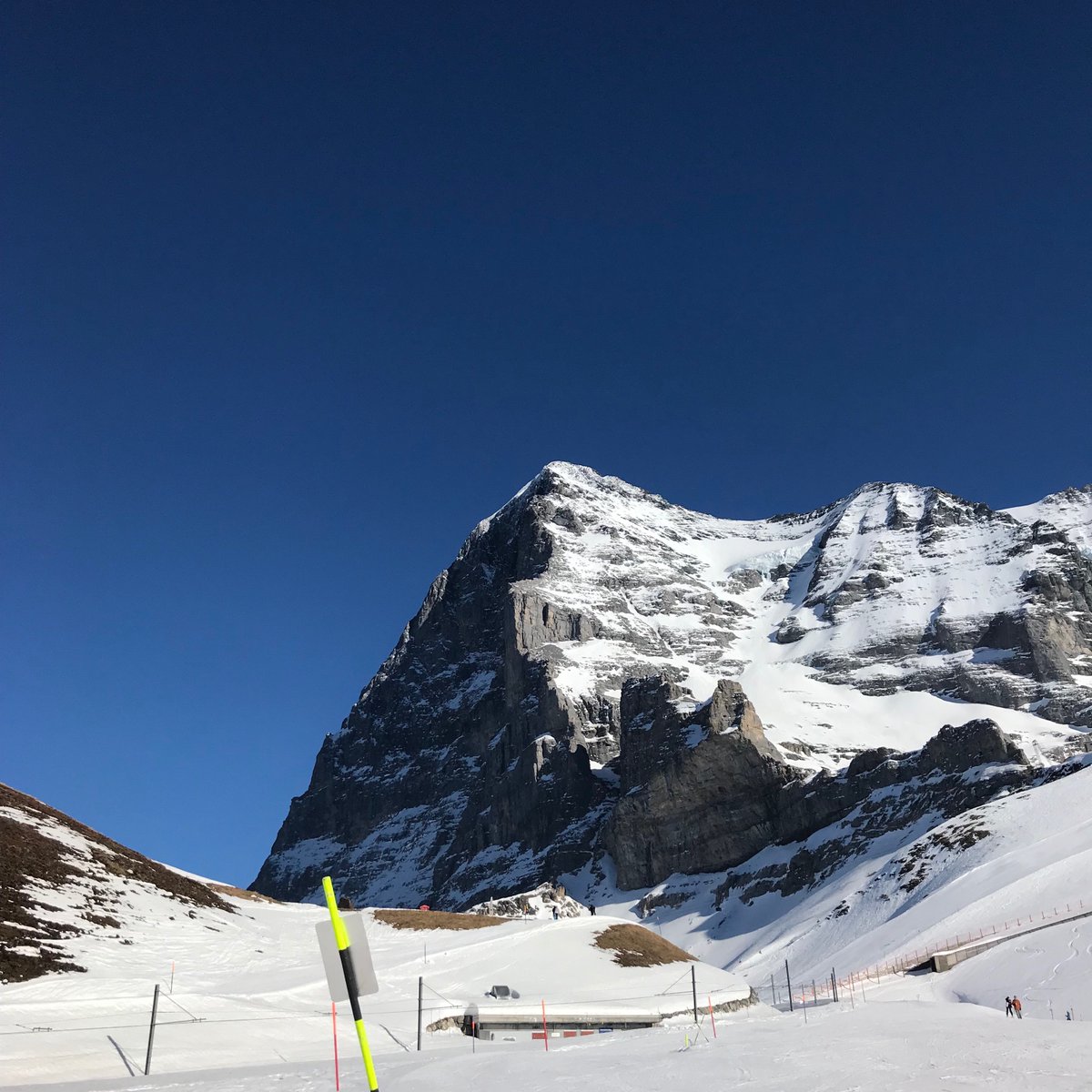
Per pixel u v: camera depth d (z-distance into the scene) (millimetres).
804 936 179875
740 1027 55719
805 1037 43344
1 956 60812
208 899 95438
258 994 62094
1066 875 127625
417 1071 35031
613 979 80250
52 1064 40875
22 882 75250
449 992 70688
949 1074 30672
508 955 82875
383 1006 63656
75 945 67250
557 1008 63156
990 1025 47969
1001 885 139750
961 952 113688
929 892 160750
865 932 162375
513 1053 41719
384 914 105750
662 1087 30219
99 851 91375
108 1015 51125
